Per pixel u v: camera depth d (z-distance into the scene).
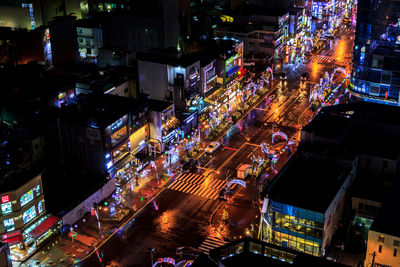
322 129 111.62
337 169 102.56
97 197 112.62
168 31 177.62
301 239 92.38
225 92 154.38
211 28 195.75
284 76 177.50
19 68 161.62
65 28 163.00
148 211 110.81
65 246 100.44
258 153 132.25
